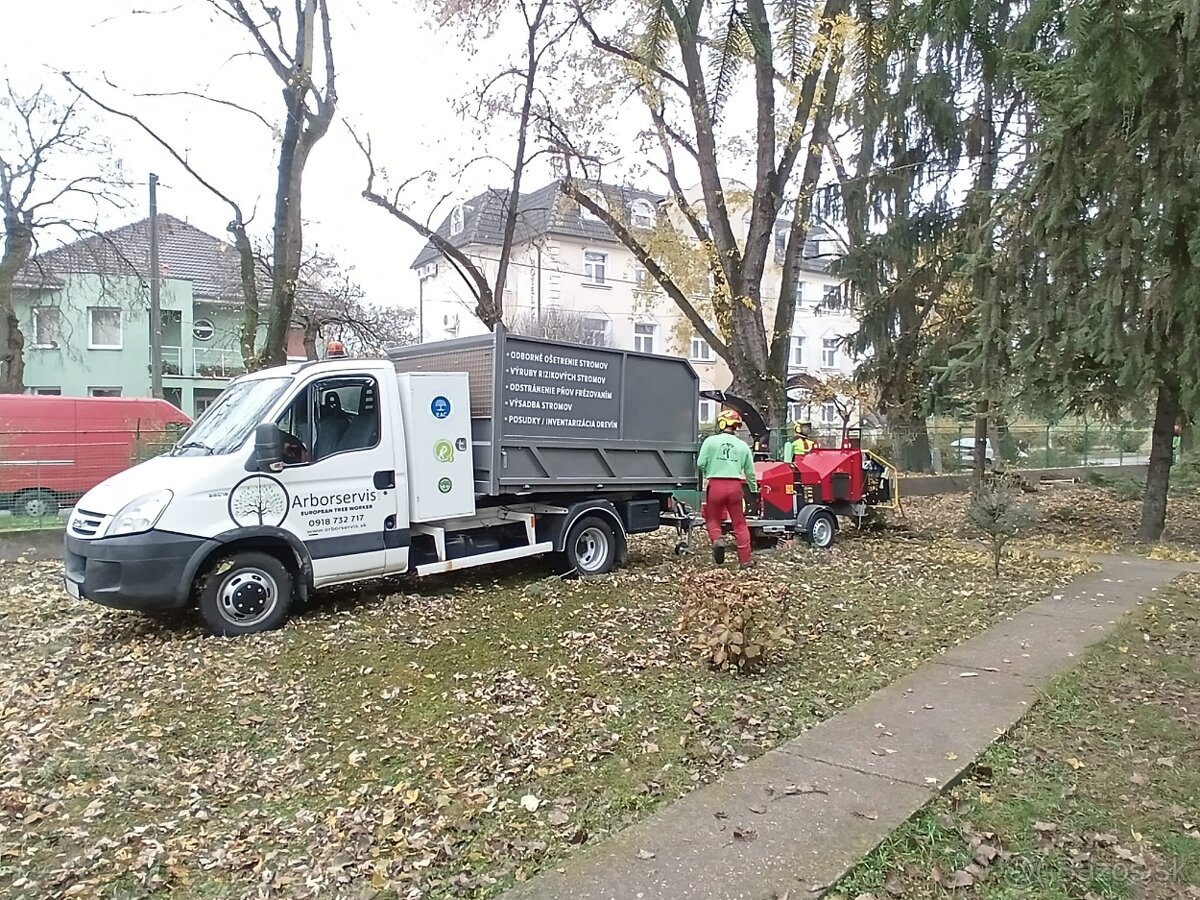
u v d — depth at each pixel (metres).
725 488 10.18
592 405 9.83
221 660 6.46
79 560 7.04
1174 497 20.47
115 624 7.65
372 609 8.10
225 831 3.85
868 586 9.27
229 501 7.17
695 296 17.53
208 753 4.78
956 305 17.83
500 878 3.37
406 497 8.32
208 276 32.09
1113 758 4.46
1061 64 3.67
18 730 5.13
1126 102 3.37
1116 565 10.80
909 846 3.51
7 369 22.91
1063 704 5.32
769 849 3.48
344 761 4.63
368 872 3.46
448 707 5.43
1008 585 9.34
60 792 4.27
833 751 4.57
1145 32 3.02
